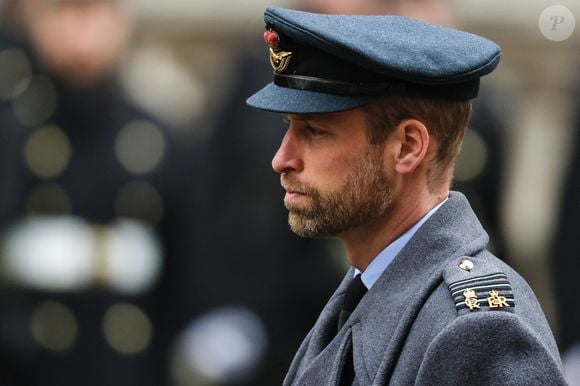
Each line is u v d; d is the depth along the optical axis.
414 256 13.68
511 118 26.55
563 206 24.95
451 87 13.57
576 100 26.12
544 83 29.72
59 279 23.78
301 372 14.20
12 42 24.45
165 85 27.47
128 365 24.12
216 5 33.06
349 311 14.04
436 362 12.95
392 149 13.54
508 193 25.42
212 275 24.23
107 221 24.17
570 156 25.17
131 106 24.58
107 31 24.34
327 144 13.53
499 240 25.03
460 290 13.23
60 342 23.91
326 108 13.41
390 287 13.66
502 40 30.03
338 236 13.86
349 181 13.53
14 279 23.73
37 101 24.33
